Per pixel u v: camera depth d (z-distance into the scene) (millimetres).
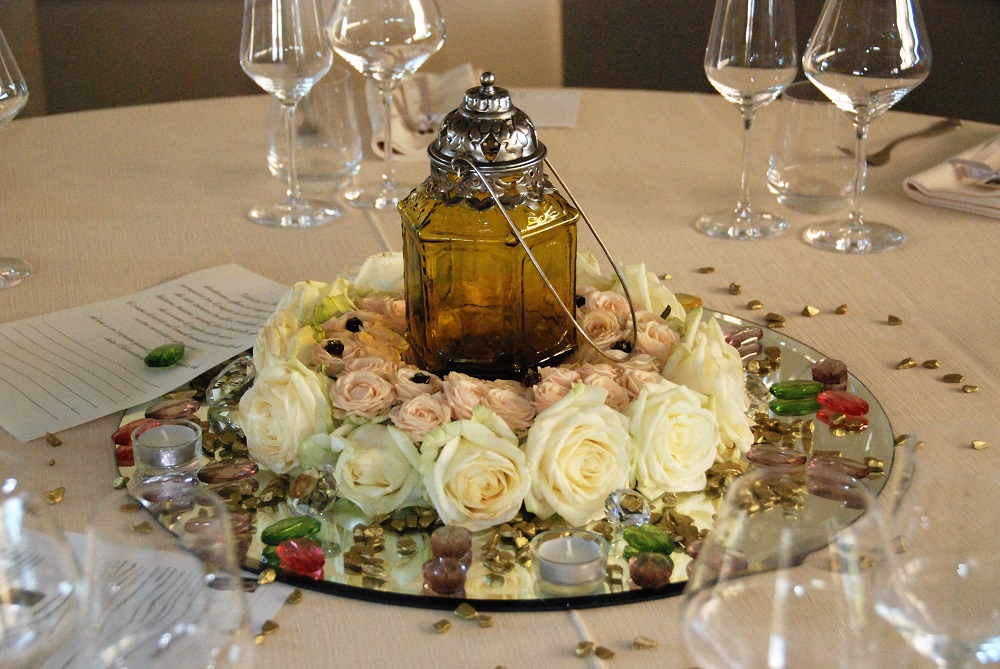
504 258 1205
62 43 3117
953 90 3576
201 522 954
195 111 1930
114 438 1224
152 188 1701
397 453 1130
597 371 1171
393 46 1648
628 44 3953
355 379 1162
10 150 1798
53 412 1268
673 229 1595
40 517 1003
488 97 1189
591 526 1126
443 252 1207
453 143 1192
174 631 928
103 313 1420
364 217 1638
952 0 3852
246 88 3279
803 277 1491
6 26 2895
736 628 927
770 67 1535
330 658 1037
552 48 2410
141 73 3197
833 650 909
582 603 1067
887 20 1472
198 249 1562
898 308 1432
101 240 1579
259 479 1181
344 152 1687
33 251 1553
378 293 1321
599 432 1120
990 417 1261
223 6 3172
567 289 1240
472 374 1241
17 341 1370
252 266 1527
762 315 1422
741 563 934
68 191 1690
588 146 1799
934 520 999
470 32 2371
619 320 1259
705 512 1145
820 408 1245
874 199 1648
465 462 1104
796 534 931
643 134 1834
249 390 1180
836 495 981
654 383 1150
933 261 1513
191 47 3197
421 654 1040
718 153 1781
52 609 998
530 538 1118
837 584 911
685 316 1297
